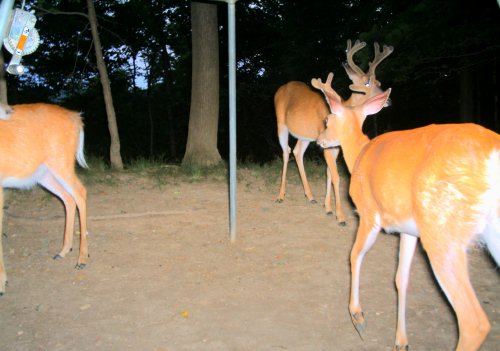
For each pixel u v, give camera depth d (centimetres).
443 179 344
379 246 679
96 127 2373
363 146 475
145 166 1119
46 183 669
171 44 2445
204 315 496
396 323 477
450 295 342
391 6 1602
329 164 771
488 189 334
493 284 553
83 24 1967
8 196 851
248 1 2434
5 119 590
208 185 989
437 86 1712
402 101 1906
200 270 606
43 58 2198
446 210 344
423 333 456
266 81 2500
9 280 586
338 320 485
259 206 862
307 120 851
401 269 429
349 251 661
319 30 2223
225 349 436
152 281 577
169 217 799
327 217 805
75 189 646
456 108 1970
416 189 357
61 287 566
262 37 2514
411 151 372
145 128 2572
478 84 1716
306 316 493
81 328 476
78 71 2212
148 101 2467
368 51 1299
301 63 2186
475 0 1233
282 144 924
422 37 1270
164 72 2503
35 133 624
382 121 2044
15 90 2223
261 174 1068
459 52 1313
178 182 1008
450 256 344
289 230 744
